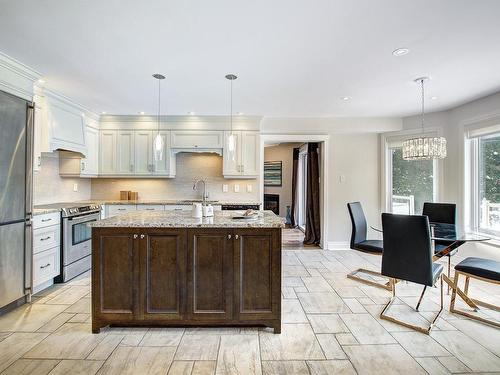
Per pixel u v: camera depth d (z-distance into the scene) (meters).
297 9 1.87
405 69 2.82
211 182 5.14
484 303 2.68
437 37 2.21
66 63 2.69
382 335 2.22
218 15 1.94
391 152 4.95
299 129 4.84
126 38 2.24
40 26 2.07
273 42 2.30
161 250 2.23
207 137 4.77
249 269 2.25
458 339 2.16
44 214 3.03
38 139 3.32
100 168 4.74
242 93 3.56
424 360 1.91
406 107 4.18
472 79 3.07
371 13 1.91
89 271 3.79
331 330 2.29
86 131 4.34
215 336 2.19
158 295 2.24
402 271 2.50
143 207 4.52
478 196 3.91
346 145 5.02
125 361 1.88
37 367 1.81
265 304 2.25
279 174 8.00
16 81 2.62
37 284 2.94
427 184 4.56
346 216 5.05
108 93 3.57
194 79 3.10
